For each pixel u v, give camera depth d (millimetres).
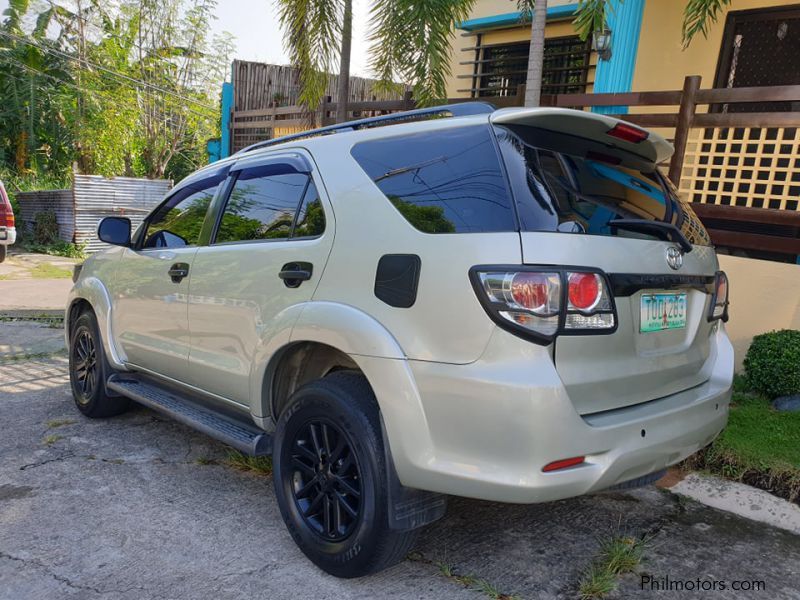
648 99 5531
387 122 2941
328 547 2584
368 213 2598
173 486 3432
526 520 3129
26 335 7062
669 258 2480
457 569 2682
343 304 2555
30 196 16750
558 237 2154
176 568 2637
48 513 3080
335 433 2604
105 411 4391
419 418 2258
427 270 2293
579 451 2113
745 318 5164
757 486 3432
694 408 2545
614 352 2260
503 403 2078
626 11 6832
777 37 6578
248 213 3275
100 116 18875
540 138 2441
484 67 9516
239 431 3123
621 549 2785
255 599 2441
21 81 18172
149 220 4102
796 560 2844
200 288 3348
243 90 12203
